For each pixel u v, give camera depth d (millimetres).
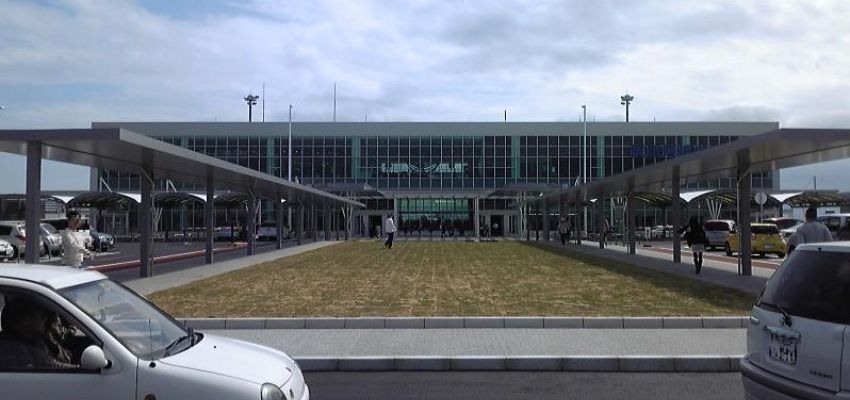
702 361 8914
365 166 68062
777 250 30125
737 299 14172
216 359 4809
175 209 66062
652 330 10961
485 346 9719
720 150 18469
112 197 48094
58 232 32250
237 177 26500
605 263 25391
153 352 4727
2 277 4691
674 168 22984
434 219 67688
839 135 15664
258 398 4406
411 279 18781
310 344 9922
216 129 67625
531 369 8945
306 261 26688
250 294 15148
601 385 8133
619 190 36375
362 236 65438
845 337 4598
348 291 15734
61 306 4562
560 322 11273
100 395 4359
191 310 12609
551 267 23359
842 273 4910
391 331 10914
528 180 67500
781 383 5023
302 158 67875
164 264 25688
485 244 43531
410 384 8188
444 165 67875
